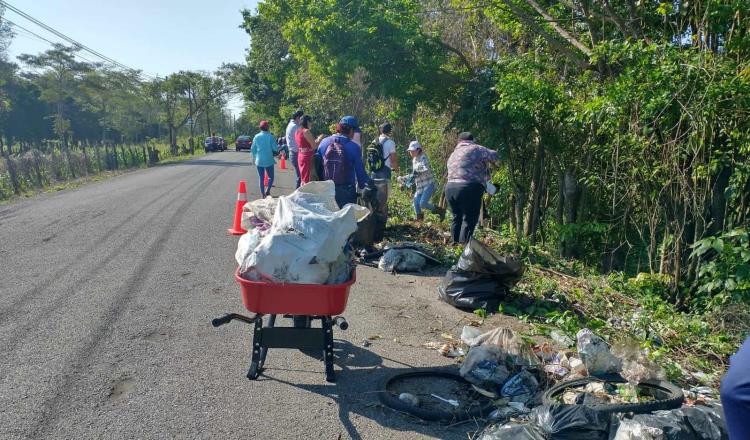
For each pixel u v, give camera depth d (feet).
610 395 12.46
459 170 27.25
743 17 22.57
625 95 23.65
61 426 11.63
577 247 33.60
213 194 49.60
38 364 14.38
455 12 40.68
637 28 27.04
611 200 31.04
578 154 32.12
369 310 19.81
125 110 189.78
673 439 9.78
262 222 15.07
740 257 21.50
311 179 29.78
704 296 23.49
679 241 24.62
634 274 30.68
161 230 31.76
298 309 13.37
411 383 14.30
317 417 12.50
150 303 19.33
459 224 28.32
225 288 21.39
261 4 45.42
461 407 13.07
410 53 36.76
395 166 31.73
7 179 54.54
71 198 46.83
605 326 18.92
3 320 17.30
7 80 187.21
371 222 27.17
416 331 17.98
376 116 69.46
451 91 37.55
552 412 10.66
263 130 42.60
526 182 37.55
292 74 92.79
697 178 23.25
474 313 19.63
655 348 17.61
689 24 25.05
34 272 22.65
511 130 34.96
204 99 237.86
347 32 36.60
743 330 20.25
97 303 19.12
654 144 24.38
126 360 14.83
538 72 33.30
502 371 13.56
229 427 11.91
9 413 12.01
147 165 101.45
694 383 15.12
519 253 29.86
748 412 5.57
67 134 200.75
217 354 15.48
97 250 26.66
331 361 14.11
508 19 33.83
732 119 21.94
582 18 31.22
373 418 12.57
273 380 14.15
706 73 21.48
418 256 25.38
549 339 17.69
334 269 13.53
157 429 11.68
